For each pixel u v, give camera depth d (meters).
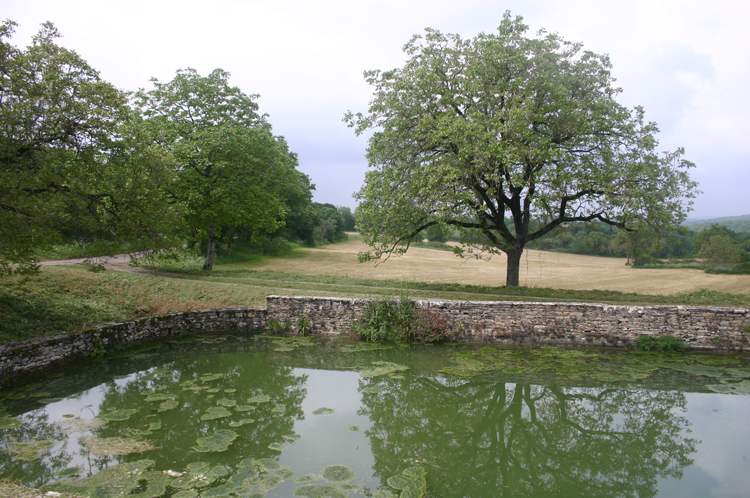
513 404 9.64
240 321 15.46
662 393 9.96
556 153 15.86
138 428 7.63
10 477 5.86
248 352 13.07
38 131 10.16
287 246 52.19
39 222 9.56
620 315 13.42
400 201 17.66
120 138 12.41
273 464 6.43
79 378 10.43
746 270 37.56
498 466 6.92
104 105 11.30
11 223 9.24
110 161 12.18
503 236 20.08
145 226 13.09
